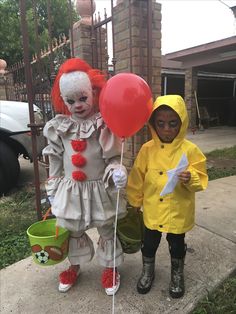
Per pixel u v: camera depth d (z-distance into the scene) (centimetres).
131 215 226
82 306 209
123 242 216
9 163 461
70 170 199
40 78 390
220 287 221
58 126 198
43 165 627
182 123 188
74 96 184
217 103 1464
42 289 230
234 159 647
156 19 363
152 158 200
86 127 192
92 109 198
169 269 240
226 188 431
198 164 196
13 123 468
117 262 214
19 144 481
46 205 401
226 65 1136
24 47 279
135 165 207
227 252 259
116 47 386
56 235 207
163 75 1388
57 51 505
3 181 464
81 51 444
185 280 226
